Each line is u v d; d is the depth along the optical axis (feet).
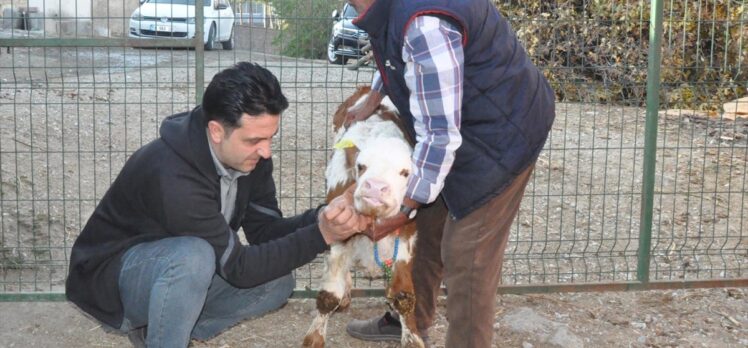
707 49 22.22
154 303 9.90
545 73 19.95
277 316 15.20
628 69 20.65
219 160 9.96
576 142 25.46
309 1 16.42
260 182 11.41
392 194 10.12
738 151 25.23
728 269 17.22
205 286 10.05
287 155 23.59
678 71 21.62
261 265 10.16
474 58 9.97
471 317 10.96
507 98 10.19
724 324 15.24
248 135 9.45
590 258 18.21
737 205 21.44
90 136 23.35
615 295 16.43
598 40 19.97
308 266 17.42
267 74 9.47
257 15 16.55
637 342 14.44
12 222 17.93
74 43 15.20
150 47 15.37
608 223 20.12
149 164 9.95
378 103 12.93
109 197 10.53
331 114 27.14
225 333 14.46
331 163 12.57
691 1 21.80
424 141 9.79
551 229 19.72
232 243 10.17
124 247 10.46
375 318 14.32
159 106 26.25
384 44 10.29
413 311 12.75
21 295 15.07
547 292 15.97
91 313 10.69
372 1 10.11
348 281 13.34
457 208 10.61
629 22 18.94
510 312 15.40
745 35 21.71
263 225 11.59
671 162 24.30
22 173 20.06
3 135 22.04
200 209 9.87
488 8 10.06
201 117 9.96
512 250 18.47
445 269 11.11
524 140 10.36
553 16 19.51
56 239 17.74
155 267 10.03
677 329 14.98
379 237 10.68
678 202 21.53
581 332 14.78
